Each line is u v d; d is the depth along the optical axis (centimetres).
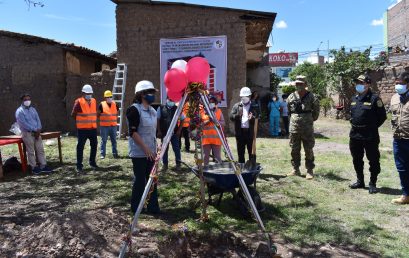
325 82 2727
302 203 647
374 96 699
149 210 584
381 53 2664
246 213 562
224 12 1511
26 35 1705
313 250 476
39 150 912
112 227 490
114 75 1642
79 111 901
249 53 1997
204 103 514
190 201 652
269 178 819
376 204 645
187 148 1166
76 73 1841
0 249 456
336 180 805
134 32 1598
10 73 1783
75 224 474
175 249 494
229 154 506
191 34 1546
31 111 900
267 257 479
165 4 1548
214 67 1528
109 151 1194
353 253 469
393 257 455
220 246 506
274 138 1579
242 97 823
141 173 562
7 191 744
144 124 549
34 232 481
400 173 642
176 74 496
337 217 583
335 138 1584
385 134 1736
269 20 1511
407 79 616
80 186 773
